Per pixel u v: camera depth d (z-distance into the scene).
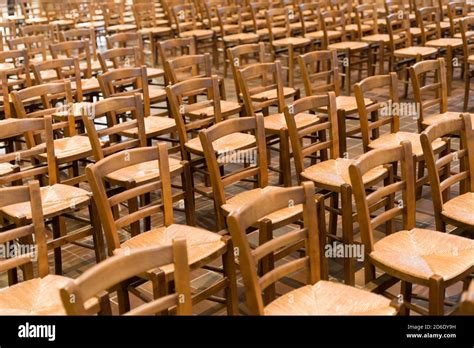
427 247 2.62
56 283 2.45
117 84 5.03
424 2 9.16
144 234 2.83
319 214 2.93
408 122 6.03
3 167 3.63
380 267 2.53
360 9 7.68
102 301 2.03
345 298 2.28
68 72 5.74
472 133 3.07
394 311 2.20
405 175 2.72
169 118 4.57
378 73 8.13
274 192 2.20
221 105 4.82
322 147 3.60
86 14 10.77
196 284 3.29
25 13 10.52
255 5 8.43
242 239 2.04
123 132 4.27
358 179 2.51
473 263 2.47
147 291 3.25
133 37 6.08
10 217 3.02
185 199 3.59
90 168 2.57
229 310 2.76
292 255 3.58
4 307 2.30
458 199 3.02
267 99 4.86
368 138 3.91
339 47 7.22
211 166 3.06
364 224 2.56
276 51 7.80
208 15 8.95
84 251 3.74
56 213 3.09
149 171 3.53
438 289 2.33
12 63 6.53
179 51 10.32
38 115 4.12
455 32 8.25
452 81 7.72
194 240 2.74
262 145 3.25
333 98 3.59
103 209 2.62
